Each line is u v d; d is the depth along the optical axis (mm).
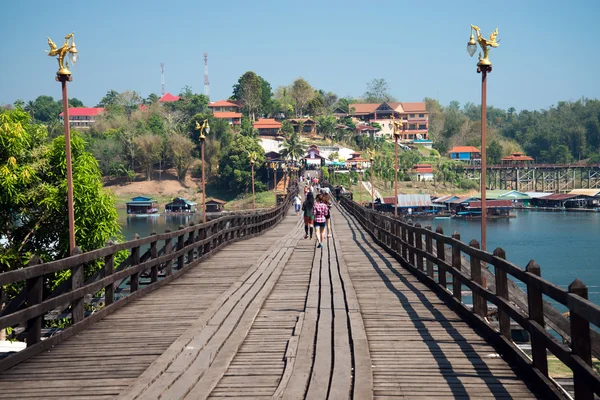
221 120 123000
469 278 9070
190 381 6262
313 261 16188
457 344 7668
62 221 23359
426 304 10234
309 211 22812
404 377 6398
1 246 22156
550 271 46844
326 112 169250
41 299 7629
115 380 6402
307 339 7895
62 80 15172
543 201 112750
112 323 9102
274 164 90062
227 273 14336
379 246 20484
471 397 5789
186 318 9391
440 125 171375
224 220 20391
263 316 9422
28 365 6980
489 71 14352
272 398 5781
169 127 126688
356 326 8438
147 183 113438
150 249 12312
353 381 6223
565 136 175750
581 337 4969
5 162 22359
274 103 162375
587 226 80125
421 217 97438
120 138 114812
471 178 136250
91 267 23109
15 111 23562
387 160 127125
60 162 23156
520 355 6590
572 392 7918
